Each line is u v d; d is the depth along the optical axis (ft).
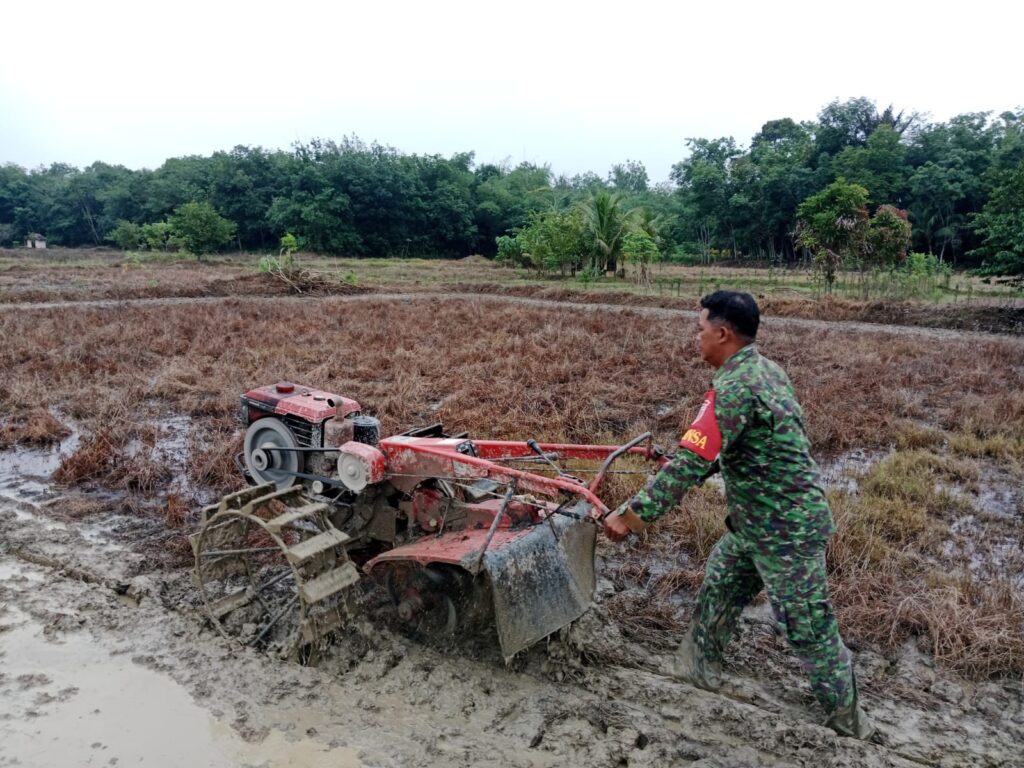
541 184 220.84
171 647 12.58
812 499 9.50
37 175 252.42
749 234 147.54
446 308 59.93
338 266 125.59
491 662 12.06
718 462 10.50
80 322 47.29
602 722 10.76
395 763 9.87
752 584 10.85
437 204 182.91
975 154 126.72
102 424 25.67
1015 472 22.61
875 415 27.91
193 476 21.03
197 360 36.37
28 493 20.17
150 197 193.06
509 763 9.91
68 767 9.81
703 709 11.03
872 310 57.67
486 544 10.77
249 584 13.97
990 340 47.44
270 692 11.29
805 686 11.76
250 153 184.96
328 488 14.06
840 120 148.15
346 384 31.30
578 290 74.90
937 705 11.57
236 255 159.74
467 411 27.25
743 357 9.64
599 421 26.48
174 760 9.95
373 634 12.48
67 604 14.05
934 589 14.67
